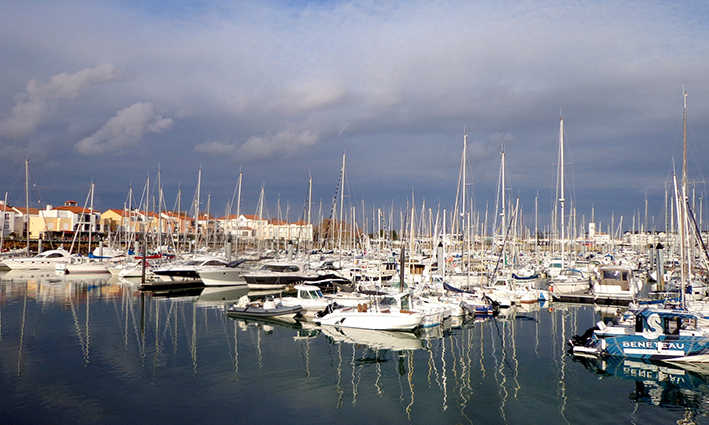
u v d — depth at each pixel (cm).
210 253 8119
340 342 2916
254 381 2150
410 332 3209
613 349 2533
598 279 4644
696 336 2377
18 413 1731
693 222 3684
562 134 5128
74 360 2397
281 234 13675
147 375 2197
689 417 1766
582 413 1802
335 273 5644
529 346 2819
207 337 2994
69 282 5981
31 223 12519
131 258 7325
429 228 8181
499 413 1802
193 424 1677
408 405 1878
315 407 1852
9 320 3403
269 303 3681
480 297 4109
